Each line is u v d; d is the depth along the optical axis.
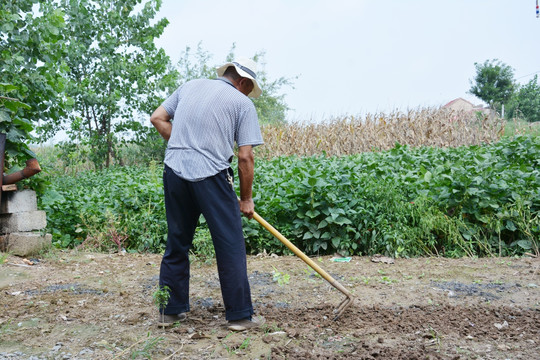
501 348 2.80
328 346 2.90
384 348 2.79
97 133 15.65
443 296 3.94
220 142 3.07
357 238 5.78
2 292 4.15
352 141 14.95
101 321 3.43
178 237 3.20
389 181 6.69
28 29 6.24
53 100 6.70
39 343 3.02
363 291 4.14
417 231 5.73
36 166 5.57
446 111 15.21
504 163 7.59
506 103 39.91
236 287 3.10
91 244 6.39
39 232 5.66
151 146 16.30
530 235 5.56
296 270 4.96
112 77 15.52
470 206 5.89
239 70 3.22
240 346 2.86
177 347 2.91
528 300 3.79
